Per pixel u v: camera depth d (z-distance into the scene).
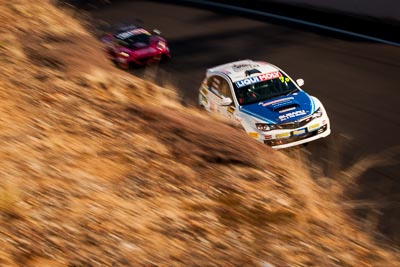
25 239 13.37
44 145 18.89
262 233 16.14
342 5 66.31
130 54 59.22
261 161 20.73
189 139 21.19
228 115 39.25
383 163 34.53
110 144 20.08
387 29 60.53
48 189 15.95
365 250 17.03
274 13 72.62
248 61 43.56
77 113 22.16
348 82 50.22
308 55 58.16
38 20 35.94
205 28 71.81
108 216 15.26
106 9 84.00
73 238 13.88
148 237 14.70
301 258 15.27
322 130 38.00
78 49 30.55
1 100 21.84
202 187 18.20
